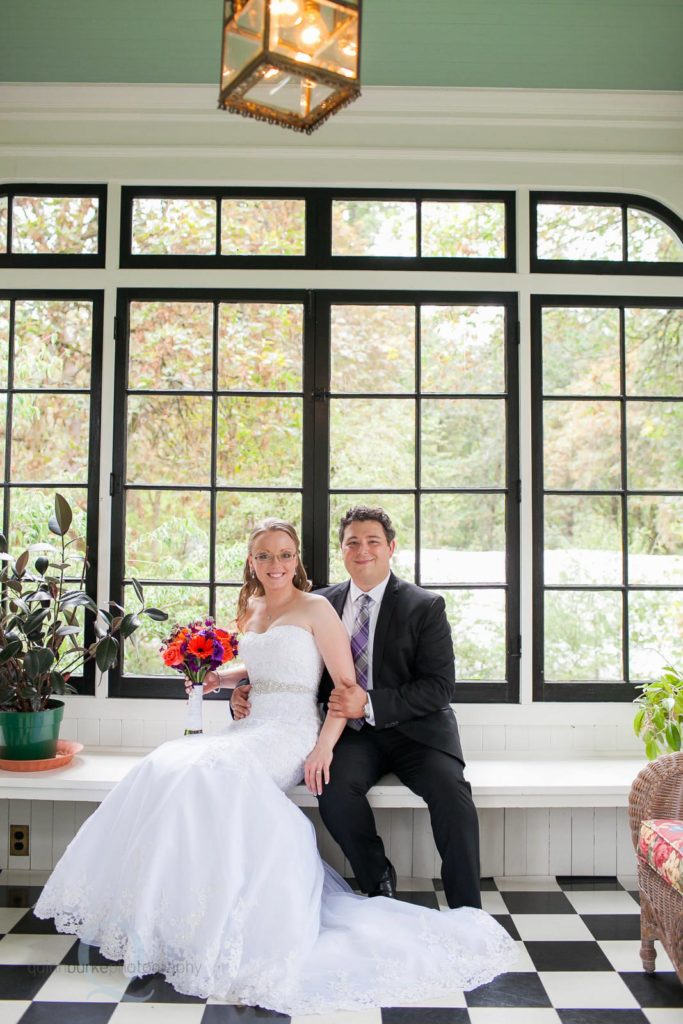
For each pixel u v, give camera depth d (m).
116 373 3.47
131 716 3.40
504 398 3.48
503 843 3.10
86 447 3.49
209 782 2.41
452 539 3.48
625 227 3.53
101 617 3.11
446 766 2.74
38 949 2.50
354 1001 2.19
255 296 3.47
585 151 3.49
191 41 3.38
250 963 2.25
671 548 3.51
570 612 3.48
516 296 3.49
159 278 3.46
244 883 2.31
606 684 3.46
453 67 3.43
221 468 3.48
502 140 3.48
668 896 2.18
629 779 3.02
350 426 3.49
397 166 3.47
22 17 3.35
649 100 3.48
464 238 3.50
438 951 2.37
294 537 3.00
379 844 2.74
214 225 3.49
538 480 3.47
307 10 1.70
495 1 3.31
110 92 3.45
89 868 2.45
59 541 3.48
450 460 3.48
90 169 3.47
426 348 3.49
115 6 3.31
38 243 3.51
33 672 2.89
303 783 2.86
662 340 3.51
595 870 3.11
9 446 3.48
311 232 3.47
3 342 3.49
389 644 2.97
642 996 2.28
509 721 3.41
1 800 3.12
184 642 2.90
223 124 3.48
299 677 2.84
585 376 3.50
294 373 3.49
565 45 3.40
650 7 3.32
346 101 1.81
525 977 2.37
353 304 3.48
